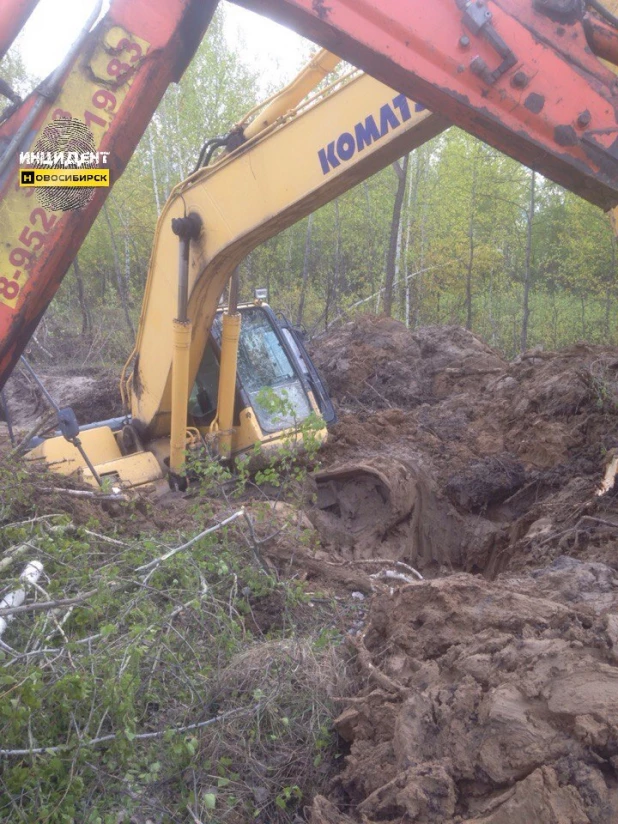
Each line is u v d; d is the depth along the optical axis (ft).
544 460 27.96
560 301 77.51
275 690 11.99
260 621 15.40
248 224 19.19
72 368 57.82
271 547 18.19
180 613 13.61
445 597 12.92
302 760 11.42
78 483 20.52
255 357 26.03
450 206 74.69
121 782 9.94
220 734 11.33
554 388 30.81
